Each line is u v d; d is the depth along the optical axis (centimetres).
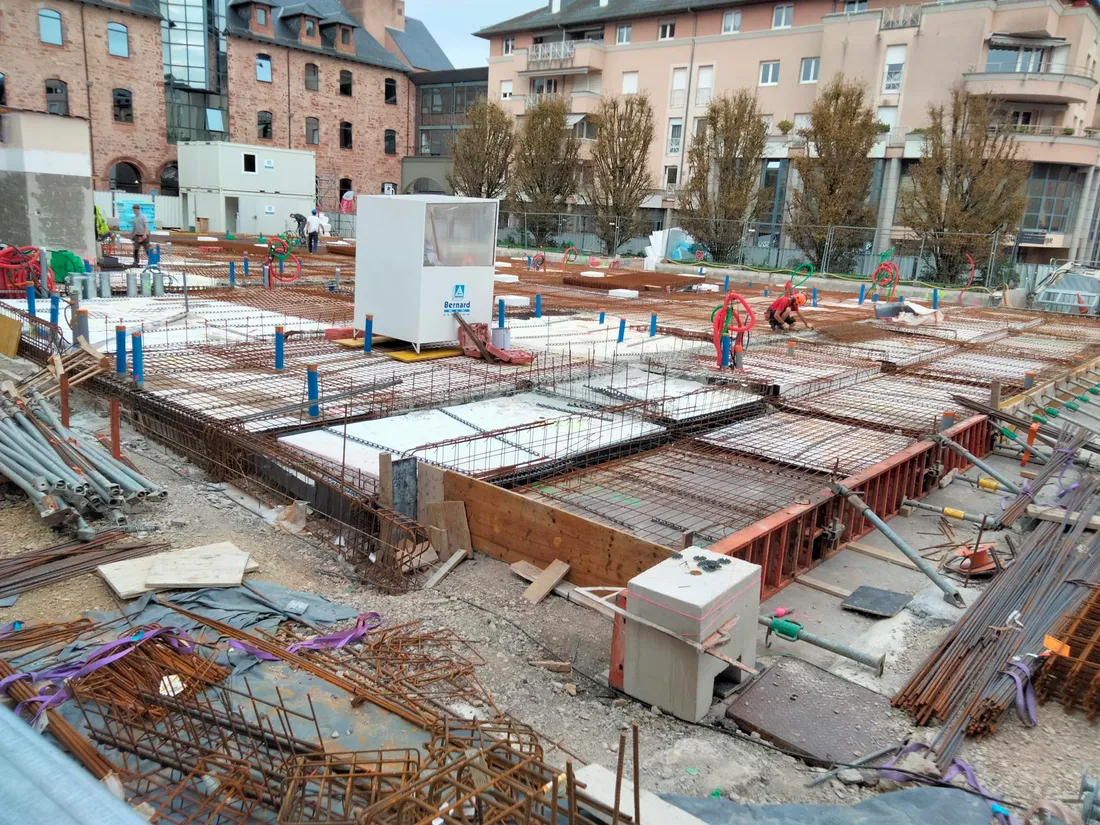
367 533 593
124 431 806
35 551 537
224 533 601
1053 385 1162
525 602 534
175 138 4088
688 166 3872
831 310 2000
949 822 331
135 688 376
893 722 415
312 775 314
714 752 382
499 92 4616
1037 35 3152
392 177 5116
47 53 3541
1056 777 371
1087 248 3544
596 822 291
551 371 1043
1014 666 433
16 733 133
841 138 2839
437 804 291
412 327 1077
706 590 409
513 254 3644
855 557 642
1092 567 550
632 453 783
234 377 940
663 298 2112
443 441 739
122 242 2855
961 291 2456
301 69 4491
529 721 407
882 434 847
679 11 3912
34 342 1021
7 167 1611
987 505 776
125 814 116
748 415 941
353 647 457
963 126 2705
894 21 3291
